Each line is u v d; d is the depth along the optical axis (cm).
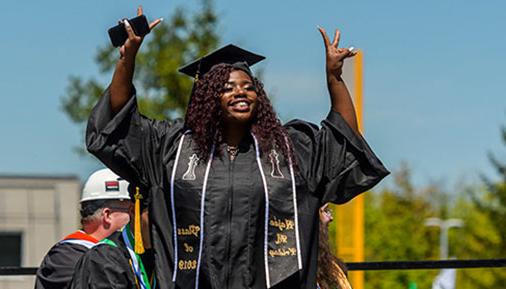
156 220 665
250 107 661
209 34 2788
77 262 759
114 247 730
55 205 3812
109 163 663
